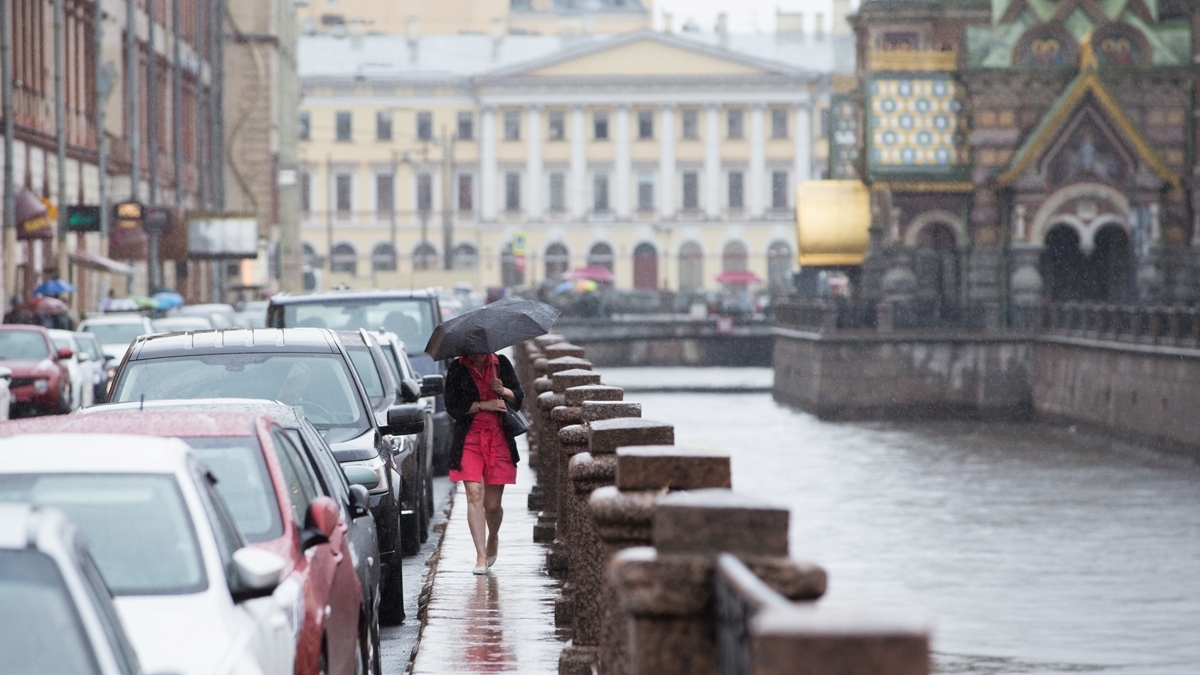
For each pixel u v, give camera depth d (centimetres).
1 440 1811
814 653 756
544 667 2595
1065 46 15850
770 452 12775
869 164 15925
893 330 15612
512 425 3588
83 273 13812
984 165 15850
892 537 8538
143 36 15938
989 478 11088
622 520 1545
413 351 5850
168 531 1653
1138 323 12744
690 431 14538
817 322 16100
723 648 1037
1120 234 15950
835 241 16525
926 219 16012
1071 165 15638
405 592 3644
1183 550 8012
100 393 9019
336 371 3353
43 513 1355
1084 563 7656
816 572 1081
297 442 2334
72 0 13462
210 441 2023
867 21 16500
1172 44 15725
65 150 12850
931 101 15975
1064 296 16438
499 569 3662
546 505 4147
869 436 14125
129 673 1295
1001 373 15450
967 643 5597
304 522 2052
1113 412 13125
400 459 4019
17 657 1249
